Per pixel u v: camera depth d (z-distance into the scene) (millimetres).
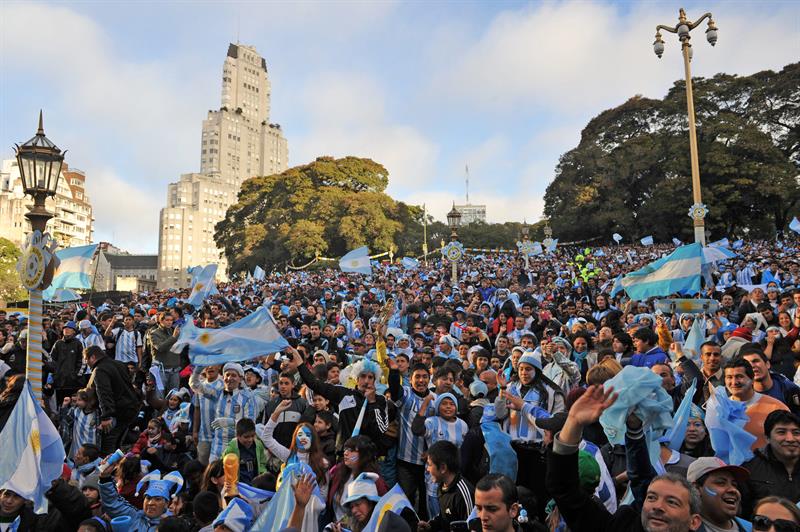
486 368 8297
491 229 83875
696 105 60812
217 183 176625
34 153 7262
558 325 11070
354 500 4668
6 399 7082
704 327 9086
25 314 15852
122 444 9039
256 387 8500
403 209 70562
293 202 70500
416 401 6508
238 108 188375
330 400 6668
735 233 60469
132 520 5805
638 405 3291
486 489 3641
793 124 60688
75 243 124188
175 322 12797
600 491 4645
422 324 14297
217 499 5449
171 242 165375
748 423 4914
